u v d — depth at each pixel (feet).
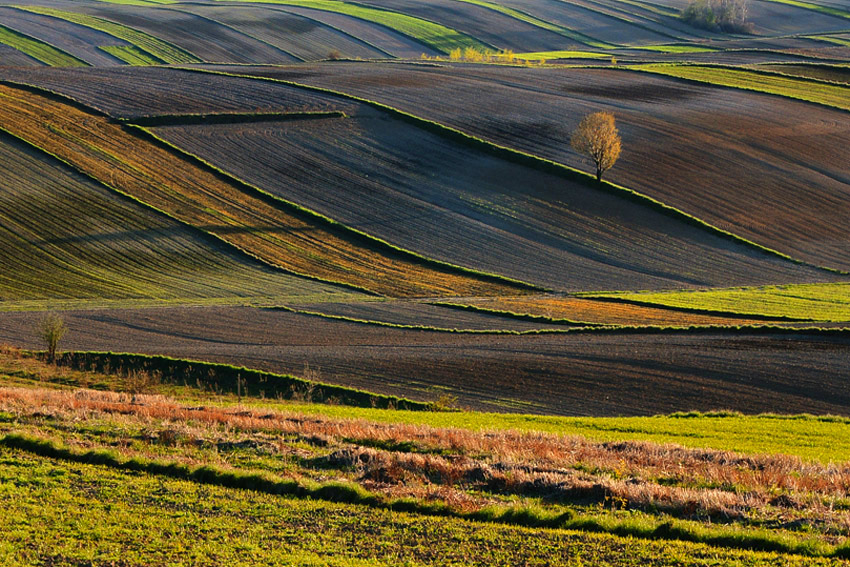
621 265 545.85
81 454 193.16
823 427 258.16
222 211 602.85
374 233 582.35
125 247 549.95
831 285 508.53
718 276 529.45
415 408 314.14
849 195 643.04
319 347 395.55
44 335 371.97
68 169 640.58
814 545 139.23
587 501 165.89
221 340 410.72
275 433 220.43
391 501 164.66
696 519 155.02
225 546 142.72
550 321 435.94
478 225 595.47
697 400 314.14
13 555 138.62
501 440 213.46
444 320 445.78
